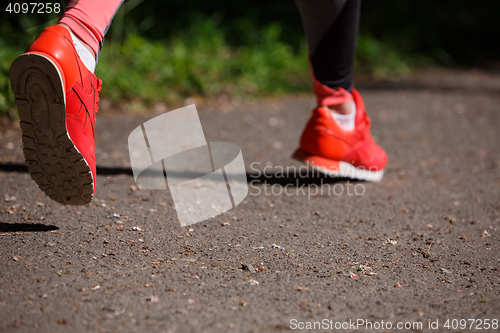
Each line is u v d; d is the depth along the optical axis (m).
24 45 7.61
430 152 5.81
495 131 6.82
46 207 3.63
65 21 2.80
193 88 8.14
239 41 11.11
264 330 2.23
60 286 2.51
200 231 3.38
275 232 3.44
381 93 9.08
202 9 12.22
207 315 2.32
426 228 3.65
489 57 13.03
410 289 2.67
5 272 2.61
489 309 2.48
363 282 2.73
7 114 6.18
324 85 4.10
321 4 3.73
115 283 2.57
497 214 3.99
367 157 4.40
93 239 3.12
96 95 2.98
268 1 12.85
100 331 2.16
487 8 14.10
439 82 10.27
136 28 10.07
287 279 2.73
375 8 13.58
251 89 8.58
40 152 2.83
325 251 3.15
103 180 4.34
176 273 2.73
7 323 2.19
